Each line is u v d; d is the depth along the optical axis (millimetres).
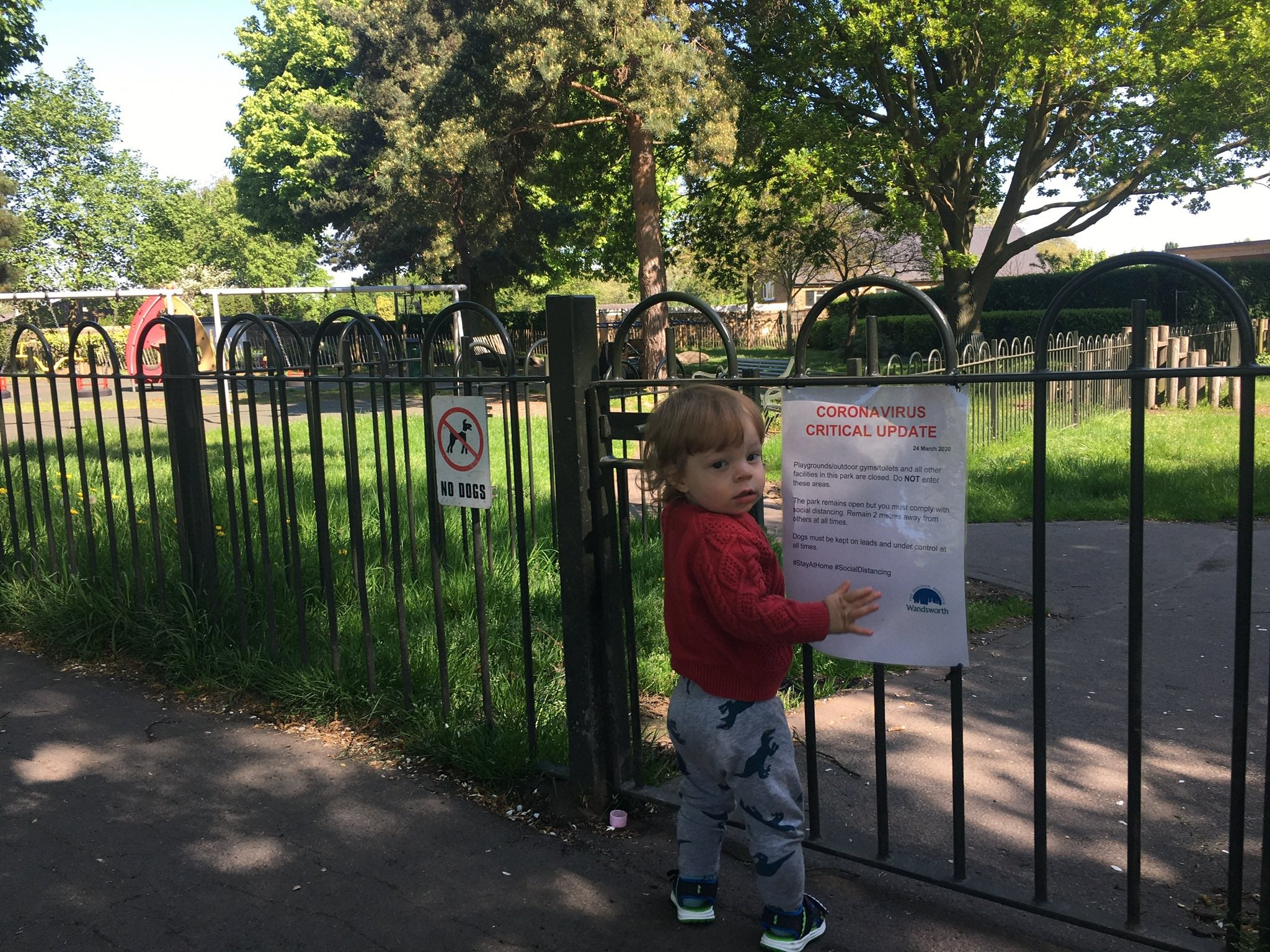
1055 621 4969
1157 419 12773
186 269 59906
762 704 2209
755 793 2203
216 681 4059
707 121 16938
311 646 4199
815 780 2586
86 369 24328
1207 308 26828
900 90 21422
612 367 2814
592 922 2420
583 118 20828
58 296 14227
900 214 19641
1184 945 2039
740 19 19828
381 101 28297
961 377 2141
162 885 2643
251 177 37781
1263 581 5547
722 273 26344
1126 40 17750
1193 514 7379
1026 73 18031
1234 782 1992
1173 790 3088
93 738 3660
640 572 5355
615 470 2840
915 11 18844
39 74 54250
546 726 3404
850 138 19688
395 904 2525
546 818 2963
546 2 15867
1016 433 11422
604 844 2807
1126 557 6211
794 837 2219
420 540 5895
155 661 4336
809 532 2428
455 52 18609
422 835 2883
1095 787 3117
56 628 4668
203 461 4348
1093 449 10297
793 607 2041
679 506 2225
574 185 22875
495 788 3141
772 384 2406
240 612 4094
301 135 36031
